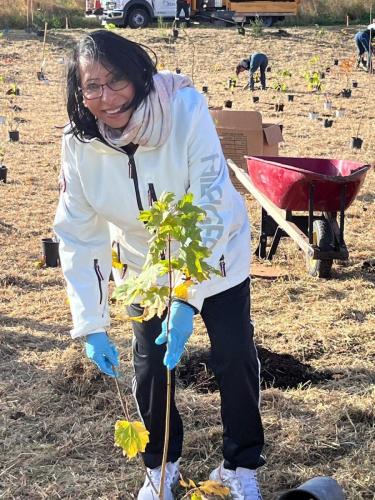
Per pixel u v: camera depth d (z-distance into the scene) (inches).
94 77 94.2
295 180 227.1
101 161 105.1
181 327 96.7
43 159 424.2
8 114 556.4
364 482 128.3
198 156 103.5
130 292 88.3
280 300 222.4
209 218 101.7
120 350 182.1
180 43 948.0
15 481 130.4
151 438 117.2
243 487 116.8
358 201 340.2
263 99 661.9
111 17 1064.8
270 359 176.9
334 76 799.1
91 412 152.8
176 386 162.9
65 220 110.0
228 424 116.1
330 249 231.5
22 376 169.8
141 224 108.9
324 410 152.3
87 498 125.7
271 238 288.4
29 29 981.2
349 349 186.4
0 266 251.0
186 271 89.1
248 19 1125.7
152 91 97.8
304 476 130.4
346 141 488.7
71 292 109.0
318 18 1175.6
